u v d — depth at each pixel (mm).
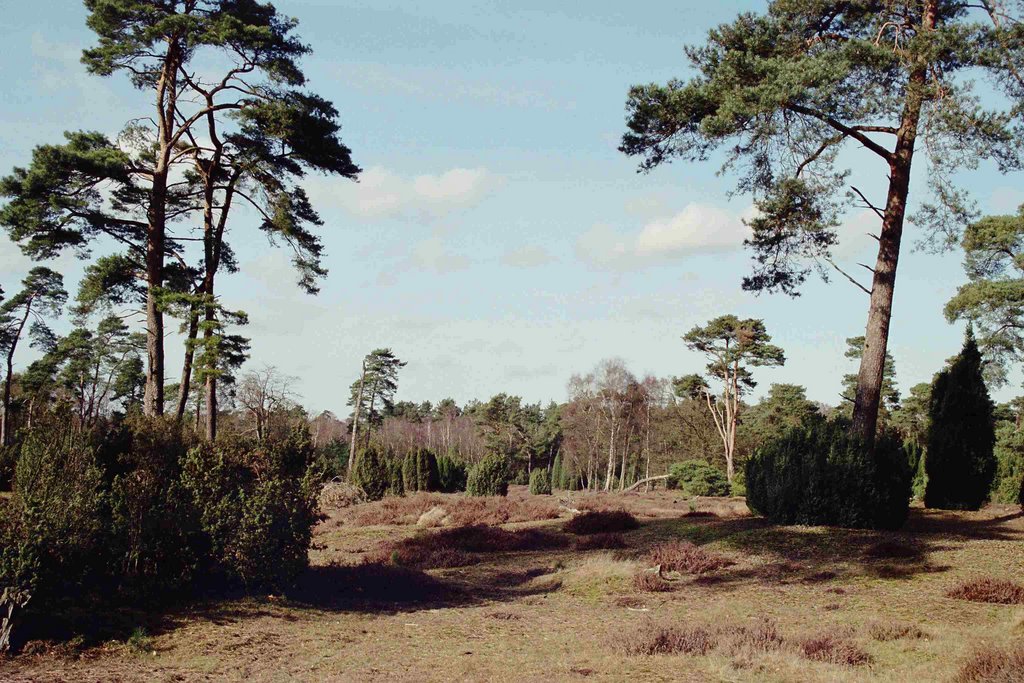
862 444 17828
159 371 20516
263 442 12820
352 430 82500
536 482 54656
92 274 21234
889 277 18578
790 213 18953
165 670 8242
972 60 16453
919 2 18312
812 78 15086
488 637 10688
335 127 22062
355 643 10062
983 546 15406
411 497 36156
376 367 80688
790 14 18594
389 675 8469
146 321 20969
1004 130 15922
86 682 7586
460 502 31531
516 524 26406
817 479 17797
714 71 17391
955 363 22266
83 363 58594
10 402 47156
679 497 49281
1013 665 7730
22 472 9922
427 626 11375
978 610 11477
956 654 8977
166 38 20875
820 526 17609
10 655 8359
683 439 69562
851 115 15883
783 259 19984
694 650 9602
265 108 21062
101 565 10625
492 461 40188
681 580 14914
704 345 58281
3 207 19375
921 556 14766
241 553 11633
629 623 11500
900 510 17406
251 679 8109
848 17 18641
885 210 18719
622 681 8109
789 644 9672
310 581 13602
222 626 10234
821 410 77125
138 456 11836
